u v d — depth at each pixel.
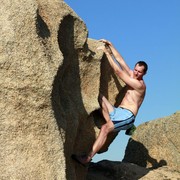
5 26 4.42
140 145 8.09
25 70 4.38
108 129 5.31
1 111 4.32
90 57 5.36
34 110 4.39
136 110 5.38
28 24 4.45
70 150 5.07
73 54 5.18
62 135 4.65
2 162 4.21
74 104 5.14
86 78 5.36
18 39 4.41
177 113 8.04
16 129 4.32
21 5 4.48
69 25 5.08
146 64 5.40
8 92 4.35
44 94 4.41
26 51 4.41
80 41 5.19
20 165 4.23
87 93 5.36
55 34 4.73
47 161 4.34
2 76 4.36
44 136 4.39
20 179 4.20
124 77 5.38
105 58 5.63
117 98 5.82
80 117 5.22
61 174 4.37
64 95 5.02
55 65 4.54
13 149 4.27
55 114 4.59
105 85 5.70
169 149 7.68
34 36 4.45
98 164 6.80
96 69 5.43
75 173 5.30
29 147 4.32
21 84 4.37
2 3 4.51
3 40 4.38
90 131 5.42
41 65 4.43
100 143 5.31
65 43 5.00
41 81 4.41
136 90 5.40
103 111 5.46
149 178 6.46
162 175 6.65
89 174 6.44
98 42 5.62
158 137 7.91
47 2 4.87
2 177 4.17
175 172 7.03
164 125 7.98
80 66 5.29
